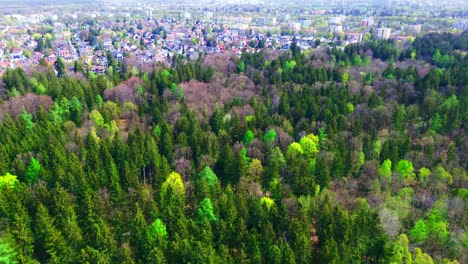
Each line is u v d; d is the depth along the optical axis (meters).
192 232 83.12
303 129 131.38
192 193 100.19
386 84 169.75
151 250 75.88
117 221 87.31
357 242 81.69
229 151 111.62
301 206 90.75
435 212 91.69
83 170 105.81
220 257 75.94
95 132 131.62
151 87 173.75
